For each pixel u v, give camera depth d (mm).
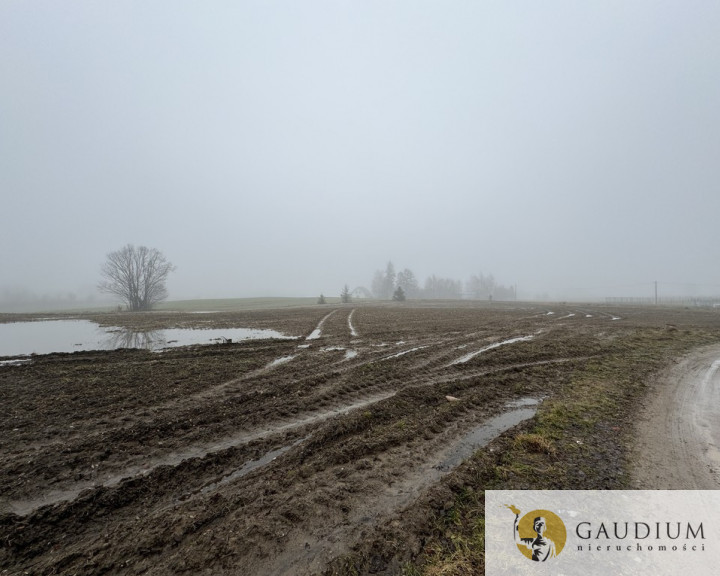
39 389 7602
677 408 6445
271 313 33875
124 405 6574
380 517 3438
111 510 3568
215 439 5211
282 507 3576
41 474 4203
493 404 6746
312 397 7074
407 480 4094
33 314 37344
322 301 58906
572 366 9656
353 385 7895
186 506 3615
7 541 3121
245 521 3365
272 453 4797
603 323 21234
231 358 10891
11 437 5191
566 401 6805
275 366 9773
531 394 7344
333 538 3160
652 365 9781
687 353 11469
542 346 12492
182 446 4980
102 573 2791
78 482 4078
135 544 3082
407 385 7941
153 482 4043
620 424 5691
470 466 4344
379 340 14531
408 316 27766
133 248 51500
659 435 5285
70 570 2816
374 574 2805
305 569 2836
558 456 4625
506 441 5031
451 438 5246
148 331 19141
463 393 7395
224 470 4363
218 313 35531
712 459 4574
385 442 5055
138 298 51875
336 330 18141
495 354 11078
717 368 9547
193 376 8695
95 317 32031
